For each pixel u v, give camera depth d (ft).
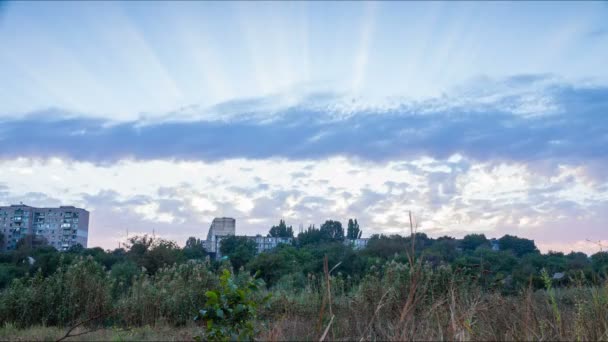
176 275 41.14
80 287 36.32
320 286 36.60
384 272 36.81
